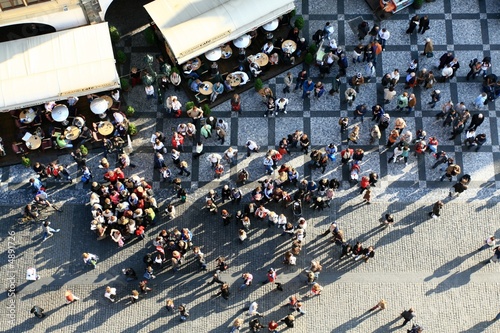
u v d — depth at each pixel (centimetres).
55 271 3072
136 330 2955
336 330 2930
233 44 3469
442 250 3061
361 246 2947
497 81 3294
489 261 3027
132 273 2984
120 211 3058
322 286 3008
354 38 3531
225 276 3039
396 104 3369
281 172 3095
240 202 3178
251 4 3266
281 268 3050
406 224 3112
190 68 3369
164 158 3297
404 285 3000
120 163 3225
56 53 3169
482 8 3569
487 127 3309
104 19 3512
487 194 3164
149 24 3572
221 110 3375
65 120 3300
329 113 3362
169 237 3012
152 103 3400
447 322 2930
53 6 3119
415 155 3247
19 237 3133
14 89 3109
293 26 3544
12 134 3331
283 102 3262
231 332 2898
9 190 3222
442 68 3403
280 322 2952
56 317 2983
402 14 3569
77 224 3156
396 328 2923
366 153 3266
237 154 3288
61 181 3238
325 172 3231
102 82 3144
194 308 2986
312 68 3459
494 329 2914
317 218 3138
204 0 3284
